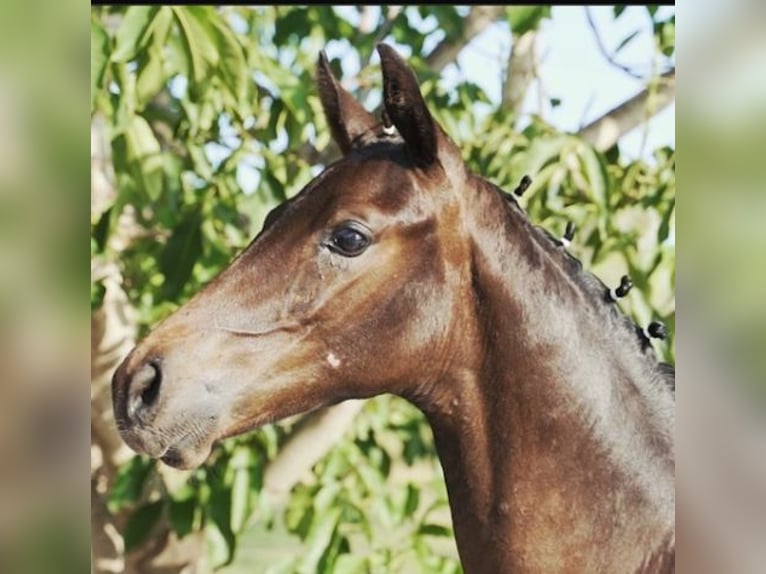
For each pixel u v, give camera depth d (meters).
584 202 3.10
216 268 2.98
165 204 2.94
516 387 1.66
